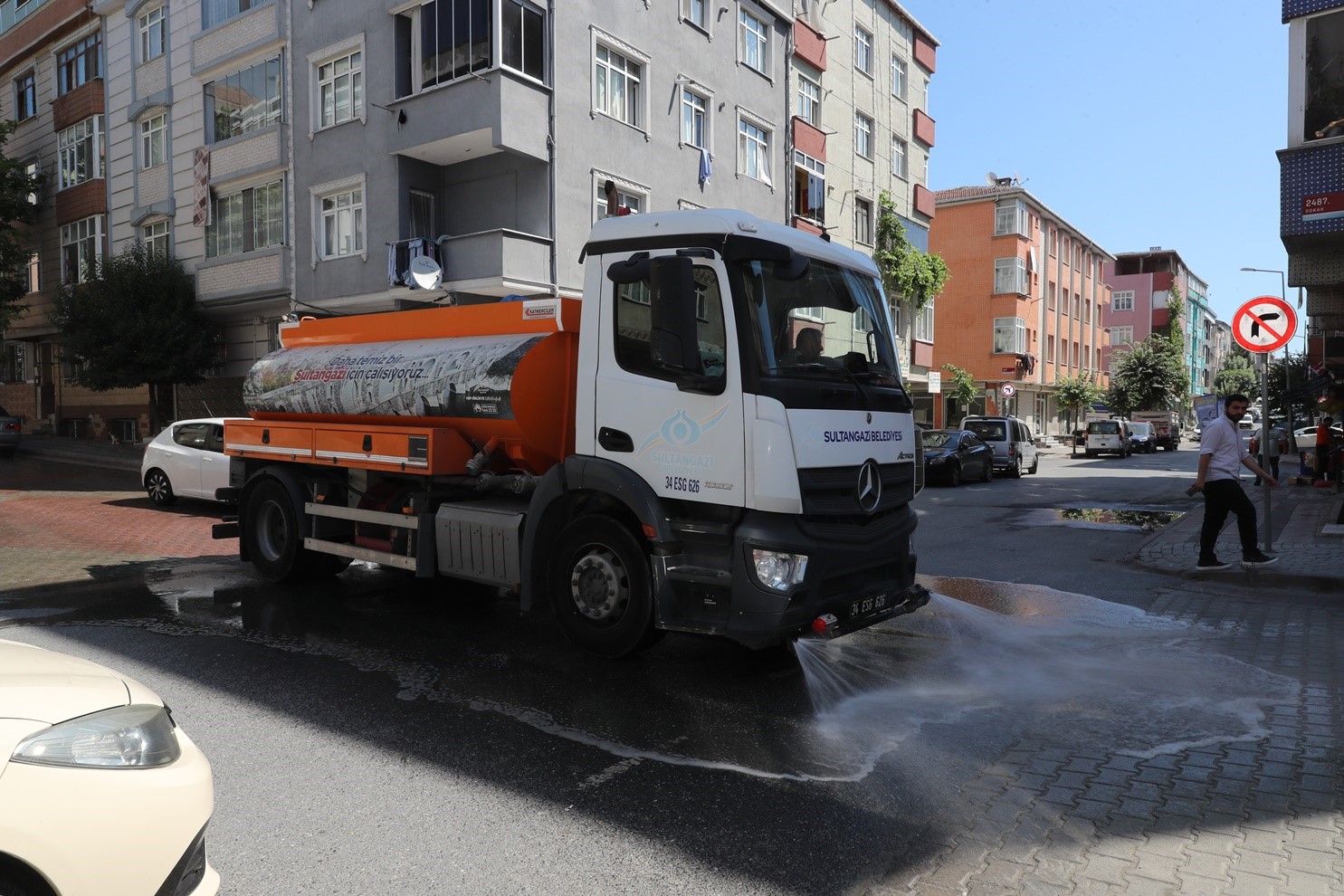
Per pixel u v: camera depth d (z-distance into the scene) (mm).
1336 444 20469
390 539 7445
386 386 7246
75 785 2293
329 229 21016
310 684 5480
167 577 8953
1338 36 11570
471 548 6586
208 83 23484
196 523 12703
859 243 32719
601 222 5910
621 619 5738
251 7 22172
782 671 5816
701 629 5273
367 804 3836
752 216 5629
